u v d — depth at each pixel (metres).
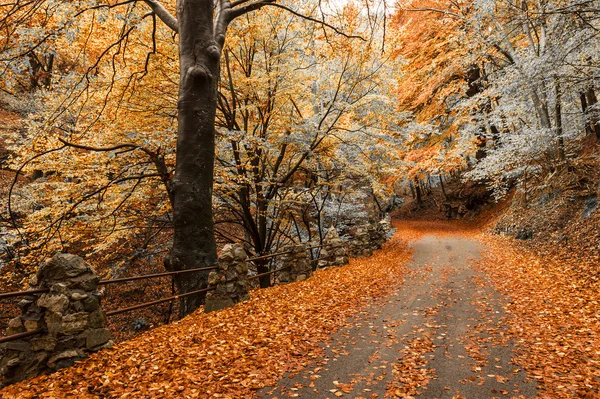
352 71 13.35
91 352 4.68
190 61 8.14
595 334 5.16
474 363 4.48
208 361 4.47
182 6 8.29
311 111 16.17
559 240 11.70
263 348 5.00
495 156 16.09
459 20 14.90
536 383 3.91
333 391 3.82
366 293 8.56
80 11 8.16
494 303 7.22
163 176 8.74
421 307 7.22
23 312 4.43
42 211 9.13
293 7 11.91
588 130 19.92
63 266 4.60
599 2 7.85
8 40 7.36
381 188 15.38
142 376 4.09
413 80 23.77
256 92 11.47
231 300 7.25
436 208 35.50
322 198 17.36
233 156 11.74
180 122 8.07
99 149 7.93
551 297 7.20
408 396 3.69
